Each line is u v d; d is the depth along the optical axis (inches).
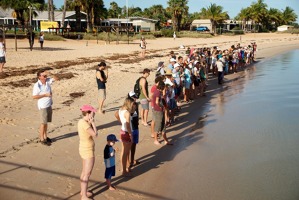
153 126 378.9
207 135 422.3
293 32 3506.4
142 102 431.5
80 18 2325.3
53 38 1712.6
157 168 315.6
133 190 270.5
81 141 238.2
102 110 496.4
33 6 1990.7
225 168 321.7
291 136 419.8
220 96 665.0
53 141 359.3
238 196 268.2
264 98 647.1
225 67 948.0
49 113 345.7
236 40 2418.8
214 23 3390.7
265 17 3806.6
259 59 1397.6
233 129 448.8
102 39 1929.1
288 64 1223.5
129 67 949.2
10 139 354.6
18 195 247.8
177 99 538.3
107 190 265.9
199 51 828.0
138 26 2945.4
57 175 283.4
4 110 461.1
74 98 565.6
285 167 325.7
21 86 621.0
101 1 2345.0
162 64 532.7
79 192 258.2
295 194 272.2
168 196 265.0
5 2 1935.3
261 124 472.4
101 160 321.1
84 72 814.5
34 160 309.1
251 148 377.4
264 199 263.7
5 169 286.8
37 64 884.0
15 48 1189.1
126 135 283.3
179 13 3085.6
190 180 294.2
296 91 714.8
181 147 376.2
